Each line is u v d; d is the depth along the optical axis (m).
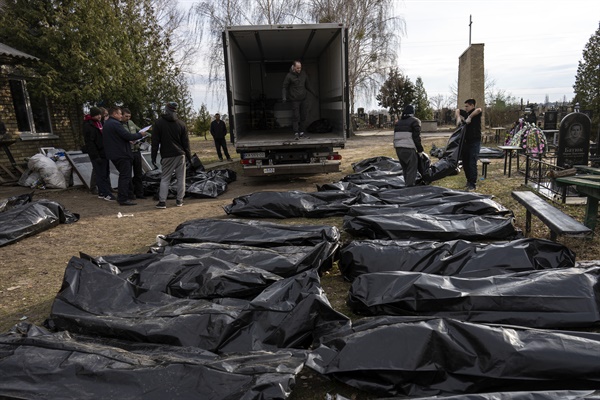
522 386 2.23
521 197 5.45
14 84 11.91
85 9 11.65
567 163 7.88
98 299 3.22
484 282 3.20
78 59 11.27
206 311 2.91
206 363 2.27
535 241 3.87
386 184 8.22
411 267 3.83
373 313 3.29
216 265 3.75
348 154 16.02
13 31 11.16
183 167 8.16
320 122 12.09
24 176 10.97
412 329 2.43
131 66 13.46
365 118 43.41
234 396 2.05
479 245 3.98
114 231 6.50
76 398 2.14
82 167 10.42
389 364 2.33
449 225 4.95
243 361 2.36
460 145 8.84
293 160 10.05
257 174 9.90
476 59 19.62
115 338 2.89
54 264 5.10
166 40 16.98
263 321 2.82
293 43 11.54
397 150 7.67
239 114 10.78
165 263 3.80
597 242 4.73
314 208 6.59
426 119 38.91
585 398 1.82
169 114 7.80
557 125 17.89
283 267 3.97
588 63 19.55
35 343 2.52
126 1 14.94
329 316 2.87
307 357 2.45
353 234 5.39
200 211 7.60
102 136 8.91
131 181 9.16
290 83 10.12
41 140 12.62
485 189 8.03
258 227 5.06
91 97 11.79
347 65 9.73
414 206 6.02
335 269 4.50
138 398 2.11
